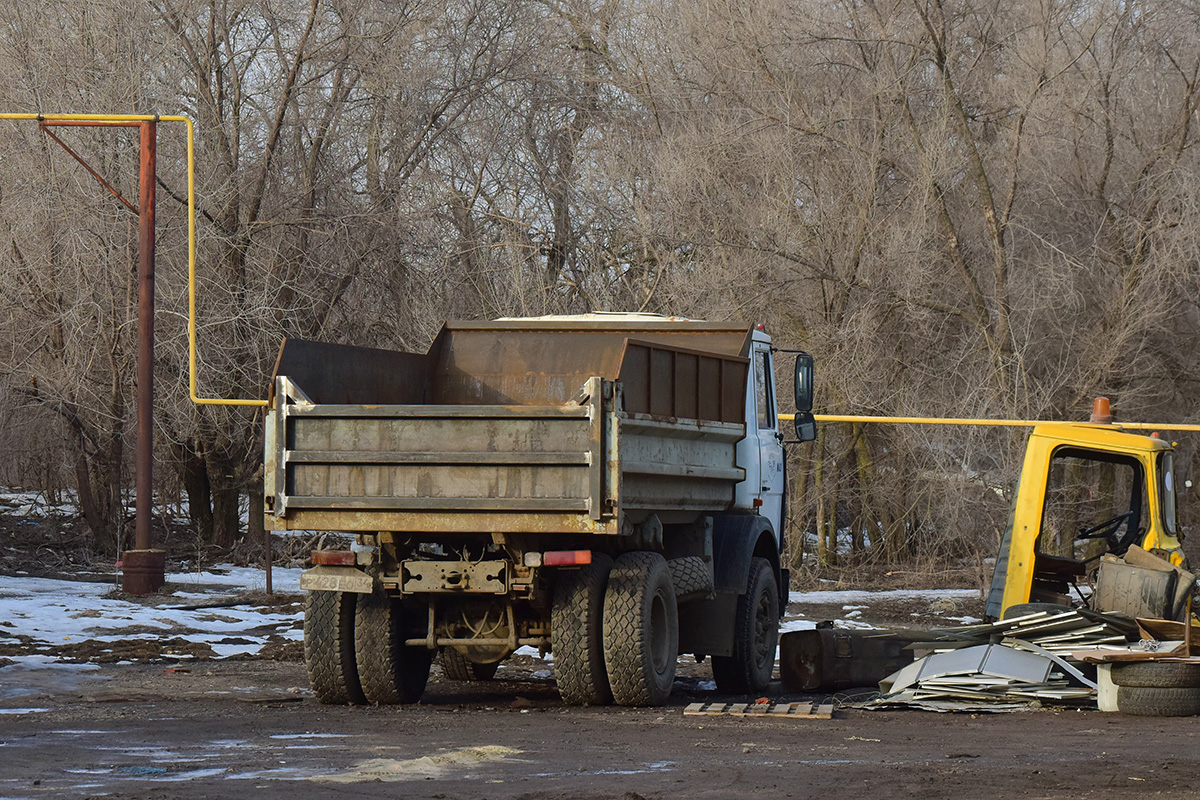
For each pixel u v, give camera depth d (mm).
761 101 86312
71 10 86000
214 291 85062
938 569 92125
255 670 42000
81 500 90000
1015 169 81188
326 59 91625
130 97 83500
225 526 96125
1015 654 34750
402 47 93688
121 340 84500
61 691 36219
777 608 41250
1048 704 33438
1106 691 32656
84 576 78500
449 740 27609
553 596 33000
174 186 84562
